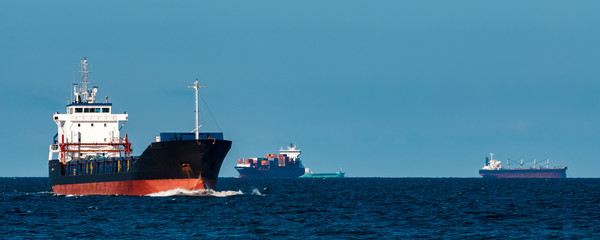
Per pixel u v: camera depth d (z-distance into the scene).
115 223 169.12
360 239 146.12
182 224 167.00
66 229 159.38
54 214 191.25
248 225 166.88
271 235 150.62
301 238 146.62
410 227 167.62
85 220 175.62
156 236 148.38
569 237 150.75
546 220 186.38
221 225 166.12
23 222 173.38
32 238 145.38
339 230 160.00
